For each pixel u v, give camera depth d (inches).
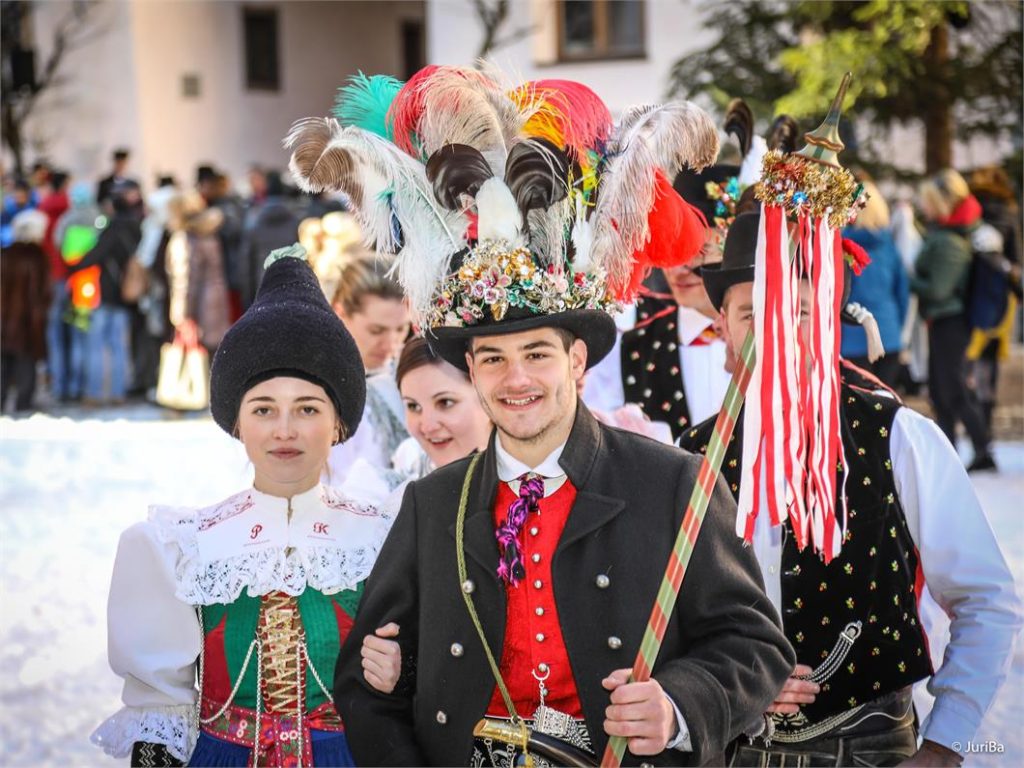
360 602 105.7
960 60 509.7
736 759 114.3
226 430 112.0
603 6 676.7
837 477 113.7
